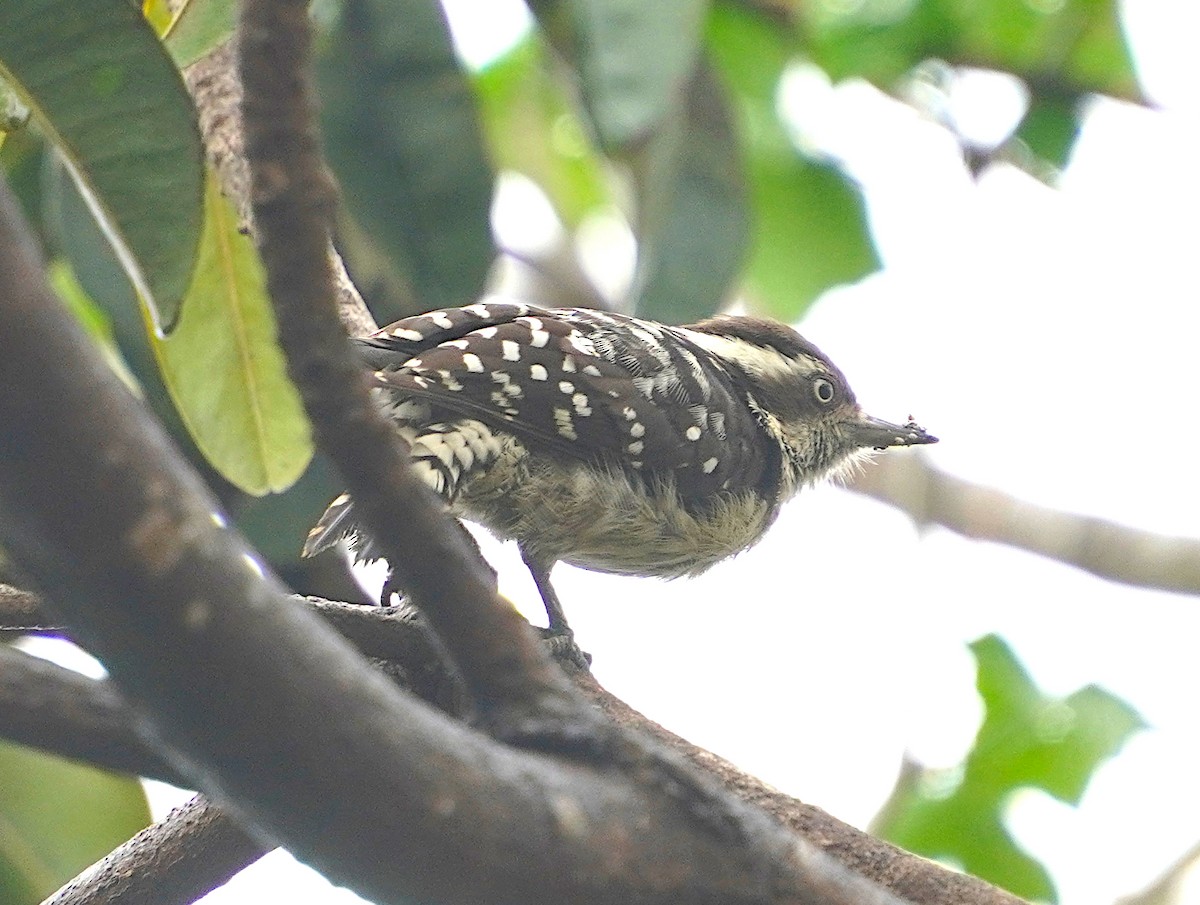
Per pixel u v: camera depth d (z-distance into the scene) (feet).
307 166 13.71
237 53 13.84
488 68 55.21
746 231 40.22
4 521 11.19
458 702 23.76
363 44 37.32
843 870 15.33
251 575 11.95
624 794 14.25
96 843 29.89
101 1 16.72
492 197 37.32
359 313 32.14
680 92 38.60
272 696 12.03
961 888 22.22
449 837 12.94
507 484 31.19
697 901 14.32
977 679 42.80
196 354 23.66
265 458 24.72
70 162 17.60
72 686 15.24
